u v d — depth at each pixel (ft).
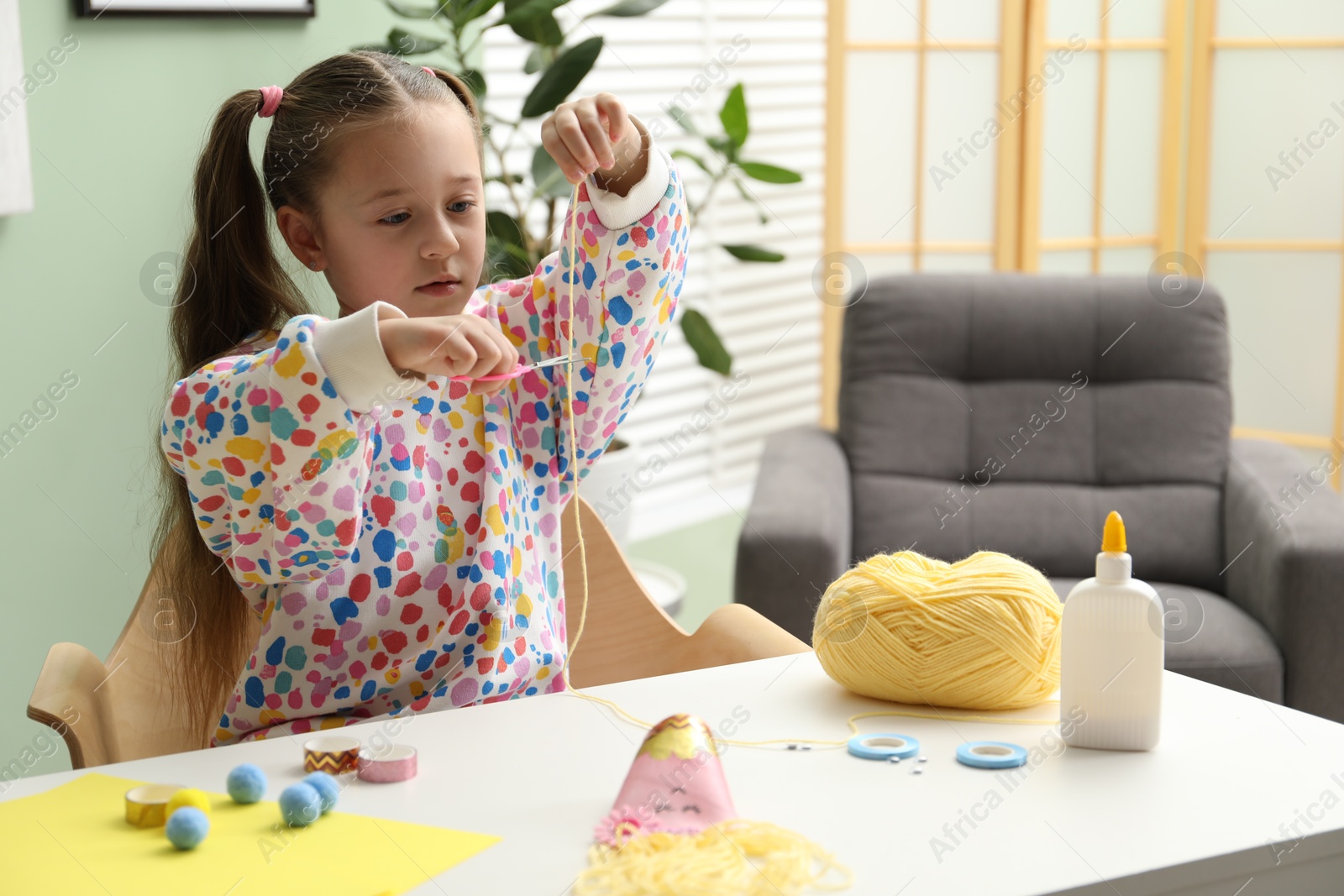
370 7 6.36
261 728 3.20
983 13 8.97
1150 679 2.46
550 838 2.12
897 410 7.17
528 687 3.36
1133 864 1.99
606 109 3.08
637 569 7.38
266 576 3.00
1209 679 5.38
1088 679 2.49
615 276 3.40
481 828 2.17
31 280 4.98
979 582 2.69
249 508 2.83
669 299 3.53
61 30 4.97
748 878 1.91
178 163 5.48
